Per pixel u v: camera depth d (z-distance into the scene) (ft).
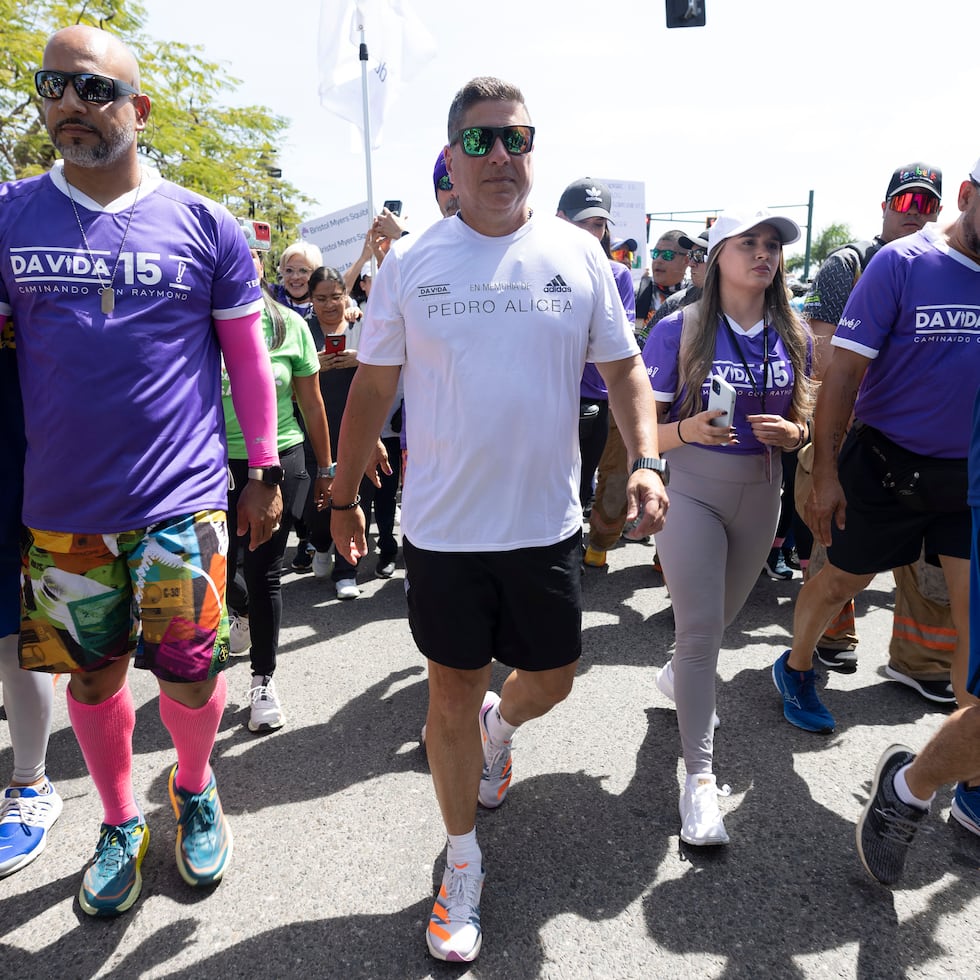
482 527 6.08
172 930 6.64
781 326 8.24
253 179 66.23
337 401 15.16
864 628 13.07
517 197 5.93
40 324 6.10
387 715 10.34
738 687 10.82
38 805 7.83
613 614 13.65
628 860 7.39
